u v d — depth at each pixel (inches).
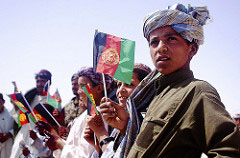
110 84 135.3
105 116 76.5
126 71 82.9
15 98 167.9
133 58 84.0
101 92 134.3
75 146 117.5
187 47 67.1
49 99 191.5
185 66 68.4
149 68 109.5
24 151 186.4
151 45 68.9
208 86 57.2
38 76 227.3
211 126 51.3
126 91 105.2
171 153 55.7
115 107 77.7
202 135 53.7
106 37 86.3
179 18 64.8
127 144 70.3
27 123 186.7
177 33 65.6
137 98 80.1
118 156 71.1
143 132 60.8
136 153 60.0
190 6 70.2
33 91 228.7
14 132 252.8
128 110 77.9
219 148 49.3
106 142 85.7
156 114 61.1
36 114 170.4
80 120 122.6
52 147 134.6
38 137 167.8
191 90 57.8
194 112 54.6
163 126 57.8
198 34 67.0
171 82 66.2
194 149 55.8
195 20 66.4
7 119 256.5
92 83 133.0
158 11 66.6
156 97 67.4
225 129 50.1
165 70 66.2
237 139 48.8
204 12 70.0
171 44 65.6
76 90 178.5
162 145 56.3
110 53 84.7
